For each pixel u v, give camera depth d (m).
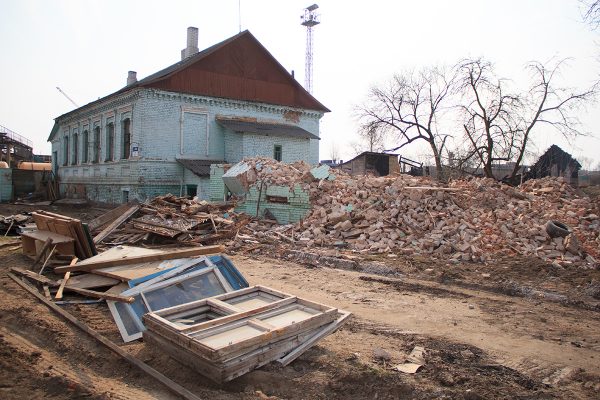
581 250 11.13
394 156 35.06
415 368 5.14
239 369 4.57
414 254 12.01
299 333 5.18
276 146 29.22
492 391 4.65
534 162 28.98
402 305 7.86
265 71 30.84
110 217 16.36
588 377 5.07
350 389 4.73
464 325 6.84
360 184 15.84
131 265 8.32
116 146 29.39
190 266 7.70
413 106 33.44
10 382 4.75
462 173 28.11
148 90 26.14
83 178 35.25
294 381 4.83
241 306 5.86
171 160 27.05
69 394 4.57
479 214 13.48
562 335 6.48
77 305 7.31
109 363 5.37
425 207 13.90
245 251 13.29
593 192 18.80
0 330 6.38
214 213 16.50
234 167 17.73
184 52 35.75
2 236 16.23
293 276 10.13
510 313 7.52
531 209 13.53
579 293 8.48
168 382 4.80
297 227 14.77
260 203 16.45
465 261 11.21
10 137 48.22
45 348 5.82
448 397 4.52
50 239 10.02
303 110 32.31
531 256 11.16
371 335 6.29
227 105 29.16
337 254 12.03
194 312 5.71
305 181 16.12
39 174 39.84
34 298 7.77
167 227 14.83
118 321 6.43
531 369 5.29
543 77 24.75
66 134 39.78
